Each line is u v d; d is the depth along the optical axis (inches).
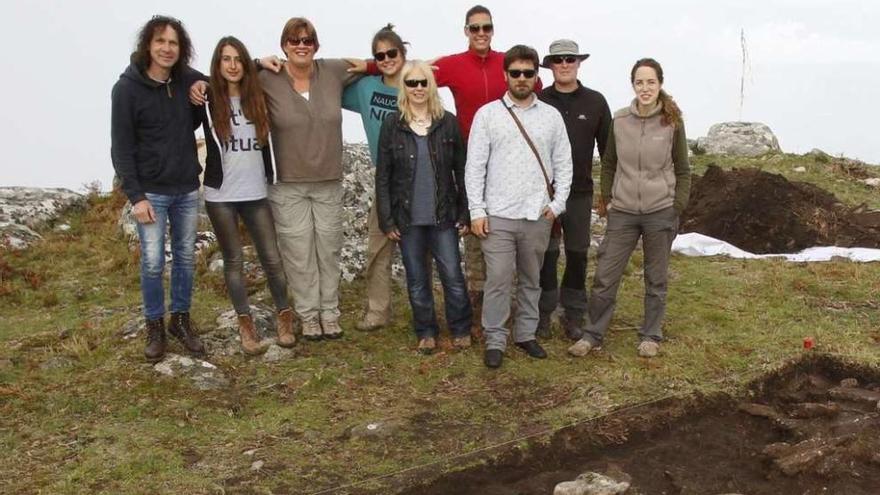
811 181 510.3
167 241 334.6
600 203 245.6
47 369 236.4
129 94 213.6
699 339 255.0
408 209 236.8
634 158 230.7
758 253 370.6
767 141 600.1
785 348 245.0
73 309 294.7
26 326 276.8
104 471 185.8
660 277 240.1
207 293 297.9
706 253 358.0
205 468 187.8
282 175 239.8
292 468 187.3
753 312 277.9
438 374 234.7
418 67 228.4
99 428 205.0
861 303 285.1
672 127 227.8
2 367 237.8
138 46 215.0
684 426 210.7
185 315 244.8
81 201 421.7
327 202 249.0
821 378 235.9
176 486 180.2
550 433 200.1
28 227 382.6
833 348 244.2
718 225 384.8
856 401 214.8
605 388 222.7
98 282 322.7
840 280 310.7
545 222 231.8
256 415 213.9
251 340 247.0
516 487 184.2
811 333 256.8
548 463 195.6
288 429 205.6
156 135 220.1
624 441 204.1
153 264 229.3
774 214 379.9
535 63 220.1
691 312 279.7
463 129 247.1
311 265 252.5
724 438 205.0
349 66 246.1
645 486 185.2
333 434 202.8
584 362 241.0
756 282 310.2
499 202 227.9
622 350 249.1
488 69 244.7
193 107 228.7
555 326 266.8
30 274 325.7
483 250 233.3
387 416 210.7
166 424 207.5
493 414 211.5
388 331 267.3
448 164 236.1
